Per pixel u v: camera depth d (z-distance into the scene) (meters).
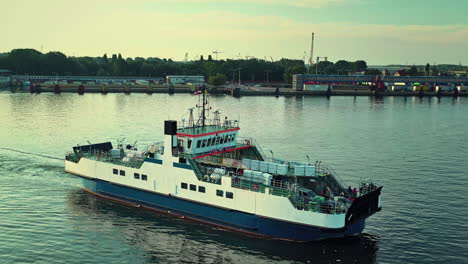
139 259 42.38
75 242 45.81
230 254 43.47
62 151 92.00
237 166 56.09
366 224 51.66
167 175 52.38
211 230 48.97
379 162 86.50
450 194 63.97
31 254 42.81
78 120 142.62
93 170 59.81
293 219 43.84
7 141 102.44
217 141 55.62
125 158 57.19
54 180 68.25
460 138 117.94
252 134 121.50
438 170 79.81
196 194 50.34
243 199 46.75
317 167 53.59
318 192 50.62
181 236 47.53
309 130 130.88
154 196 54.12
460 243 46.53
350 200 46.59
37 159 83.00
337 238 46.84
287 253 43.62
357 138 116.69
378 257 43.16
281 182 46.91
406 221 52.75
